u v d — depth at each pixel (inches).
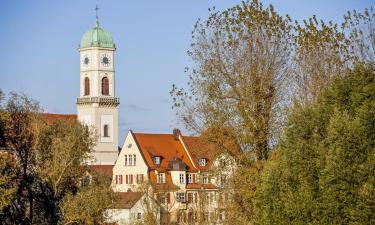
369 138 2257.6
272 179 2524.6
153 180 6343.5
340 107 2444.6
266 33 2925.7
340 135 2266.2
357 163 2229.3
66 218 3213.6
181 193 6176.2
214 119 2837.1
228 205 2883.9
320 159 2352.4
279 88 2903.5
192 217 4060.0
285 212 2443.4
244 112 2839.6
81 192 3280.0
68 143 3361.2
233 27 2908.5
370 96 2394.2
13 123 3245.6
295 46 3061.0
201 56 2908.5
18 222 3166.8
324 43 3127.5
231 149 2856.8
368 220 2150.6
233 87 2869.1
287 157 2504.9
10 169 3115.2
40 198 3292.3
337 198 2226.9
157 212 4877.0
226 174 2871.6
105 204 3302.2
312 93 3053.6
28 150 3302.2
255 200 2605.8
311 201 2337.6
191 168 6368.1
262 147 2851.9
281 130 2817.4
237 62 2874.0
